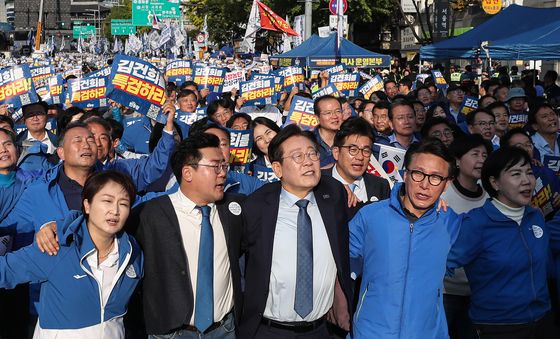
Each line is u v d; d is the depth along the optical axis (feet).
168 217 12.94
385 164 20.20
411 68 90.27
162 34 118.32
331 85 34.96
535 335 13.65
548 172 19.84
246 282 13.29
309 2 66.54
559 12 48.21
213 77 46.34
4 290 16.93
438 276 12.59
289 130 13.20
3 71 24.71
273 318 13.11
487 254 13.47
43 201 15.67
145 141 25.77
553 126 26.14
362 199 16.84
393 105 24.26
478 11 101.09
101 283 12.35
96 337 12.39
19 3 323.57
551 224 14.84
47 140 25.73
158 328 12.85
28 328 16.90
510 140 20.75
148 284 12.94
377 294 12.54
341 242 13.20
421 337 12.37
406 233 12.44
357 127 16.34
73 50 316.19
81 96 30.04
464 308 15.87
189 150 12.83
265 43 128.26
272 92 35.94
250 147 21.54
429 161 12.09
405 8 120.78
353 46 61.46
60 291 12.16
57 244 12.08
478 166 16.22
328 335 13.57
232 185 17.89
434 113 30.45
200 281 12.87
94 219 12.00
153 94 19.48
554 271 14.97
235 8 130.00
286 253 13.04
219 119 27.32
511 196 13.25
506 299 13.43
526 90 46.85
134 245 12.65
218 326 13.28
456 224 13.39
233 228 13.26
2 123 21.98
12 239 15.65
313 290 13.01
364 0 113.70
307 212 13.23
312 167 12.94
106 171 12.23
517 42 44.70
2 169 17.16
